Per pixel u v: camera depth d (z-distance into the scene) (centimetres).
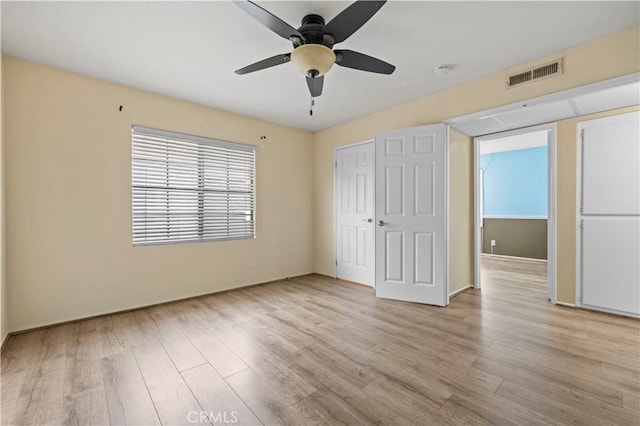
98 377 190
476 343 235
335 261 461
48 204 268
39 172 263
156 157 332
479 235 404
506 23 210
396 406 162
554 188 335
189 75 285
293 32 184
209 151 375
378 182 360
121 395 172
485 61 264
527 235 625
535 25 212
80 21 203
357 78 294
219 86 311
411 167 341
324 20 203
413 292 341
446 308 320
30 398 169
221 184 386
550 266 339
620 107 289
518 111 292
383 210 357
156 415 156
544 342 236
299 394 173
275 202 443
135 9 192
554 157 334
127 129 310
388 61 262
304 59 191
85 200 286
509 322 279
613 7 193
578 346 229
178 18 201
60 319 274
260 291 390
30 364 205
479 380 185
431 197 332
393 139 351
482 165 689
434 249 330
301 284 426
